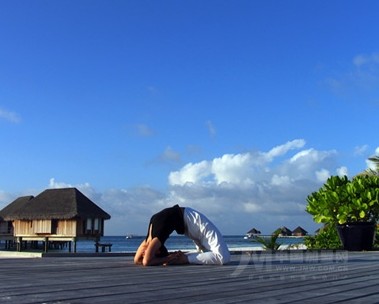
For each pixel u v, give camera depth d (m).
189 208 6.98
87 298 3.55
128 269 6.10
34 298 3.53
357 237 11.61
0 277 5.02
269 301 3.53
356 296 3.84
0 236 48.53
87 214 41.34
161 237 6.60
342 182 12.67
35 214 42.25
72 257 9.38
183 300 3.52
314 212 12.56
